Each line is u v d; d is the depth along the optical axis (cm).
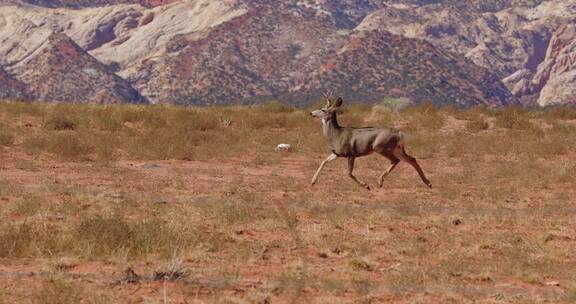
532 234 4119
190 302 2841
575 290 3016
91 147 7312
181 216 4319
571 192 5603
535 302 2919
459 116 10950
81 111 10250
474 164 7012
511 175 6344
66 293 2833
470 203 5022
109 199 4791
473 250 3716
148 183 5588
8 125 8912
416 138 8394
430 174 6438
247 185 5612
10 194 4903
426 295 2991
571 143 8431
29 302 2781
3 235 3569
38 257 3409
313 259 3528
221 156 7225
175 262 3170
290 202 4859
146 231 3691
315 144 7875
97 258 3422
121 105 11950
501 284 3180
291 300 2872
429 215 4562
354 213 4544
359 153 5500
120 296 2880
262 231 4075
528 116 11238
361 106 11994
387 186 5722
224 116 10381
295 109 12412
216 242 3712
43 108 10588
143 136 8069
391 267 3378
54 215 4259
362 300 2905
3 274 3116
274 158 7112
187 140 7944
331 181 5928
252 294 2922
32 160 6600
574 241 3984
